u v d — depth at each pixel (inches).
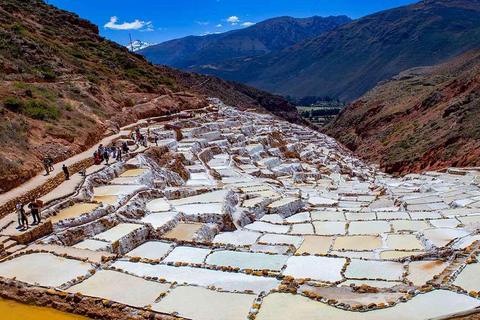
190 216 957.2
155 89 2824.8
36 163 1025.5
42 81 1792.6
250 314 484.7
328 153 2812.5
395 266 665.6
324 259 702.5
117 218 859.4
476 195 1343.5
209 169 1553.9
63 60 2241.6
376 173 2834.6
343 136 4840.1
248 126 2527.1
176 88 3228.3
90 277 604.4
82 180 1023.6
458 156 2409.0
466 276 541.0
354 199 1444.4
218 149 1895.9
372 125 4276.6
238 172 1592.0
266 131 2556.6
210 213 967.6
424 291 510.3
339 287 548.4
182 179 1368.1
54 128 1267.2
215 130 2245.3
